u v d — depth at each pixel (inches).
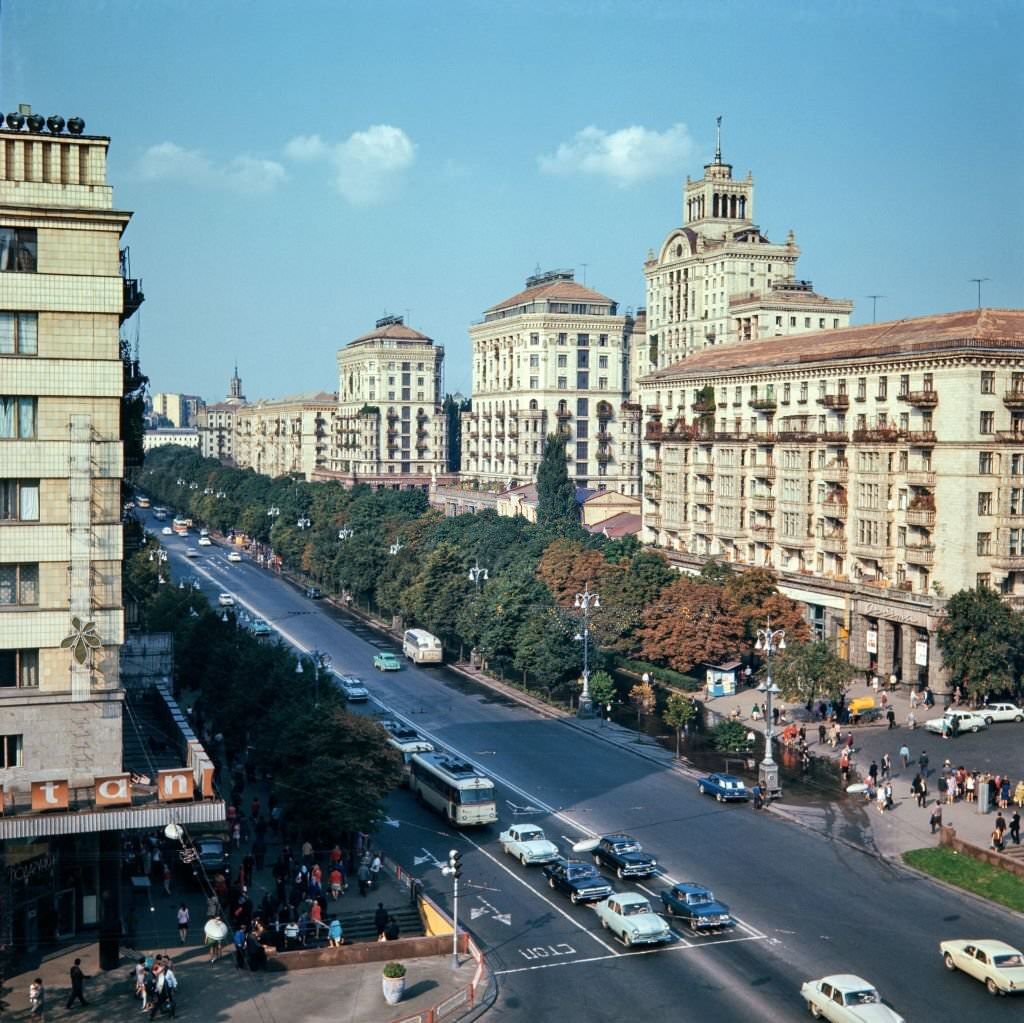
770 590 5004.9
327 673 4013.3
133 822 2181.3
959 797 3351.4
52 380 2269.9
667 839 3046.3
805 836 3061.0
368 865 2785.4
